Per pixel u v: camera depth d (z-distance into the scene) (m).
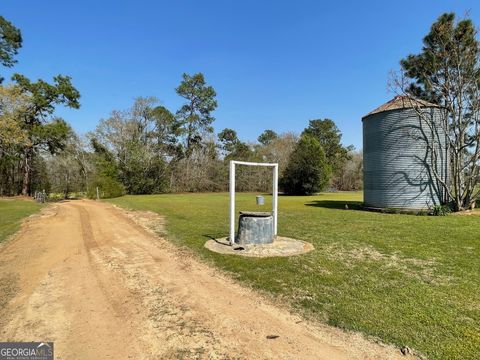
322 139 54.59
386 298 4.66
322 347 3.42
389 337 3.58
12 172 34.44
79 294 5.02
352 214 15.16
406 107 15.53
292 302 4.60
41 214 16.02
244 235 8.20
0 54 29.86
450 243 8.23
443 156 15.66
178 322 4.02
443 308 4.30
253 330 3.80
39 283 5.55
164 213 15.37
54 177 39.75
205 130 47.00
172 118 44.12
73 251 7.93
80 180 39.38
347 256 6.98
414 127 15.47
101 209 18.47
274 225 8.97
